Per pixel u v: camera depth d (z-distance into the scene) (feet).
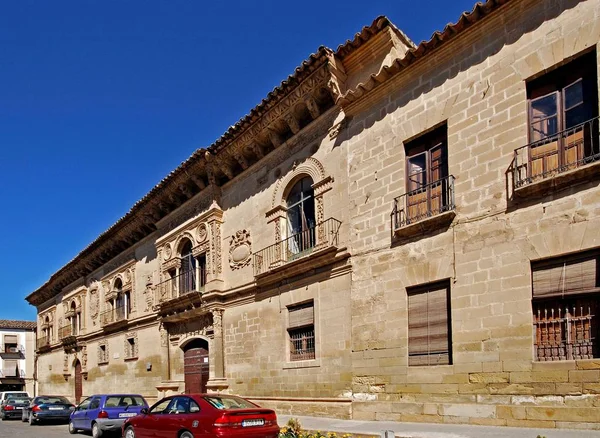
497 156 34.81
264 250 55.01
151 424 38.04
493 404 32.63
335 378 44.29
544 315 31.42
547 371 30.37
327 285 46.50
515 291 32.55
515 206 33.32
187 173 65.51
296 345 50.06
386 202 42.16
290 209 53.93
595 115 30.89
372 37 45.09
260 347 53.67
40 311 135.85
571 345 30.14
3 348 182.29
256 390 53.26
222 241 62.28
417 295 38.91
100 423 51.88
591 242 29.55
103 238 89.56
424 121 40.09
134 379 79.25
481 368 33.60
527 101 34.01
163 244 74.02
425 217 39.01
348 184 45.88
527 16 34.47
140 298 80.94
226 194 63.00
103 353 92.12
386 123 43.27
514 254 32.94
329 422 40.81
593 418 28.27
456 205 36.65
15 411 91.50
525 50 34.24
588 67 31.58
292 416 46.60
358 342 42.39
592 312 29.58
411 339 38.73
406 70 41.60
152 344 75.56
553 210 31.45
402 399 38.29
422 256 38.52
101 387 90.63
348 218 45.39
